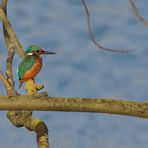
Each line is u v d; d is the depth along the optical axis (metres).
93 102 5.50
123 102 5.51
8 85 6.98
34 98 5.57
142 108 5.49
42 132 6.32
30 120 6.49
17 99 5.56
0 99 5.61
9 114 6.71
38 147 6.28
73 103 5.53
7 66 7.35
